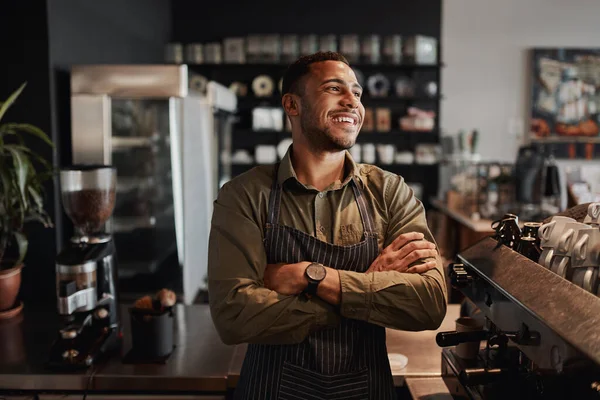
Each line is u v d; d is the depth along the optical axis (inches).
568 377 35.4
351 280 52.2
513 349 56.3
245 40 239.3
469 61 256.7
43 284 121.1
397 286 52.6
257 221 55.6
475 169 196.2
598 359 31.7
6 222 99.0
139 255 124.1
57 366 72.9
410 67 248.1
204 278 149.2
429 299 53.6
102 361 75.9
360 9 249.8
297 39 238.1
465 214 193.5
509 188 185.0
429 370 69.6
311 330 52.9
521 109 259.8
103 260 79.1
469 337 55.9
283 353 53.9
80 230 85.1
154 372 72.3
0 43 117.0
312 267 52.7
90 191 81.8
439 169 257.9
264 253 55.0
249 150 253.8
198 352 78.8
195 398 72.3
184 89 118.5
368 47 237.5
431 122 243.6
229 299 52.9
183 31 250.2
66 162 125.0
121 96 118.7
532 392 48.4
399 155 244.4
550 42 256.1
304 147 55.8
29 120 117.9
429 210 258.1
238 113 251.4
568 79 256.5
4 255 121.0
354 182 57.7
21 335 87.7
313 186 56.4
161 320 75.0
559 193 165.6
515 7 254.1
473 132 243.0
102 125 119.2
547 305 39.6
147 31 202.1
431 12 251.8
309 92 53.7
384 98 243.8
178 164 120.6
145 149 120.9
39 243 120.3
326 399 52.7
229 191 57.2
